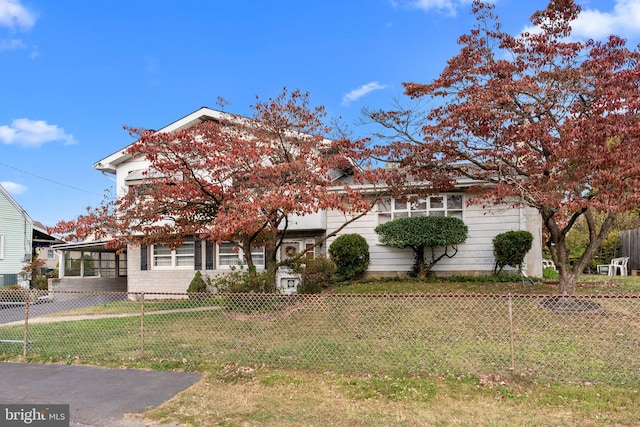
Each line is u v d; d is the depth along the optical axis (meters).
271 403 4.68
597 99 8.39
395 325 8.01
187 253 16.80
